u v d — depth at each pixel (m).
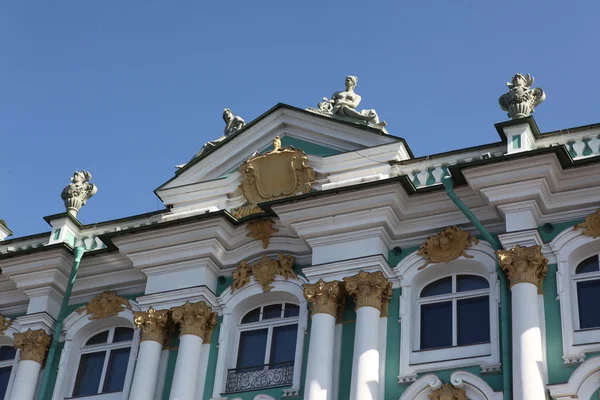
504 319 24.03
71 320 29.25
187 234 28.05
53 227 30.52
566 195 25.25
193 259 28.06
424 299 25.84
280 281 27.34
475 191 25.67
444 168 27.17
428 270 25.97
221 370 26.64
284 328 27.05
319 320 25.59
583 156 25.92
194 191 29.69
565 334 23.66
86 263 29.58
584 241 24.70
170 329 27.64
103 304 29.06
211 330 27.33
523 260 24.36
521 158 24.97
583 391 22.88
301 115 29.36
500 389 23.56
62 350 28.94
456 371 24.23
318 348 25.19
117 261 29.36
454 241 25.94
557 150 24.70
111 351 28.83
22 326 29.20
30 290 29.69
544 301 24.25
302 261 27.45
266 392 25.95
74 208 30.91
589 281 24.62
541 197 25.12
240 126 30.97
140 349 27.28
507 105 27.03
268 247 27.84
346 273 26.06
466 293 25.53
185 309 27.25
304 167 28.31
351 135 28.62
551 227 25.22
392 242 26.69
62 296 29.80
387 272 26.14
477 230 25.97
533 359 23.08
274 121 29.73
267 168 28.70
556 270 24.59
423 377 24.34
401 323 25.38
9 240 31.05
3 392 29.41
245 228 28.00
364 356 24.73
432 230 26.38
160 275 28.30
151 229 28.16
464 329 25.19
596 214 24.80
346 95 30.05
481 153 26.92
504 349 23.62
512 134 26.27
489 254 25.48
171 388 26.45
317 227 26.81
